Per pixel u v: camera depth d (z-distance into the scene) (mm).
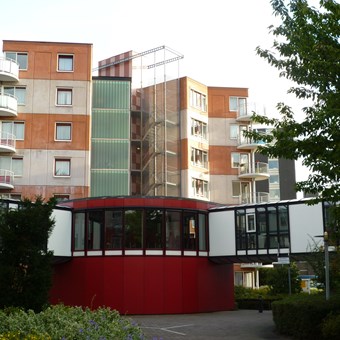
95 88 44781
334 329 14492
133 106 49656
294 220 27016
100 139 43812
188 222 29094
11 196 38281
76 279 28156
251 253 28266
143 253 27609
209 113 50812
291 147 12078
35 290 15516
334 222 14133
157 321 23531
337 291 19266
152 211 28203
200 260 29297
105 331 10977
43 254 16203
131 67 50969
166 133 48312
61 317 11773
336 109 11117
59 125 39781
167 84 49531
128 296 27094
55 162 39219
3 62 38531
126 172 43469
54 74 40344
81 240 28547
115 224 27984
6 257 15617
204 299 29125
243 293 35594
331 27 11820
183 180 46969
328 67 11398
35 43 40594
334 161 11539
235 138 50688
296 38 12172
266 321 23375
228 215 29547
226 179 49625
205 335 18375
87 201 28703
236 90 51719
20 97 39719
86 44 41125
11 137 38750
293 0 12406
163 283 27594
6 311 14000
